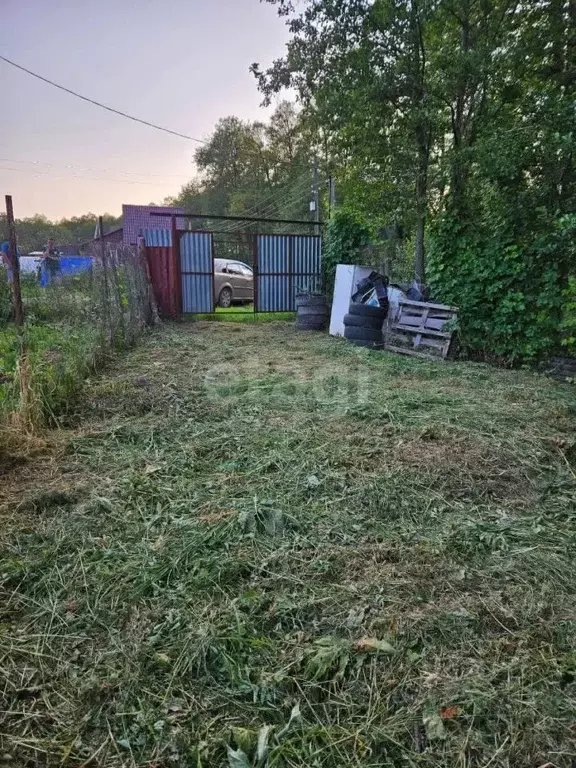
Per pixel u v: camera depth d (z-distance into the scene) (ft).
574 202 18.20
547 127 17.94
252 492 9.38
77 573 7.07
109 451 11.23
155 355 21.16
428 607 6.45
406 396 15.51
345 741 4.73
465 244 21.52
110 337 20.49
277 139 128.36
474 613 6.35
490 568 7.34
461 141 23.93
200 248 33.17
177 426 12.82
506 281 19.86
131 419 13.21
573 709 5.08
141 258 29.04
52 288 28.99
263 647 5.79
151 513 8.72
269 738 4.73
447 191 22.76
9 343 18.78
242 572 7.14
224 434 12.28
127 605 6.46
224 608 6.41
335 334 28.19
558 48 20.80
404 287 25.14
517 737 4.79
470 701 5.11
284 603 6.47
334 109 24.72
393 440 11.91
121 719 4.92
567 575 7.26
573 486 10.11
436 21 22.94
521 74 21.84
